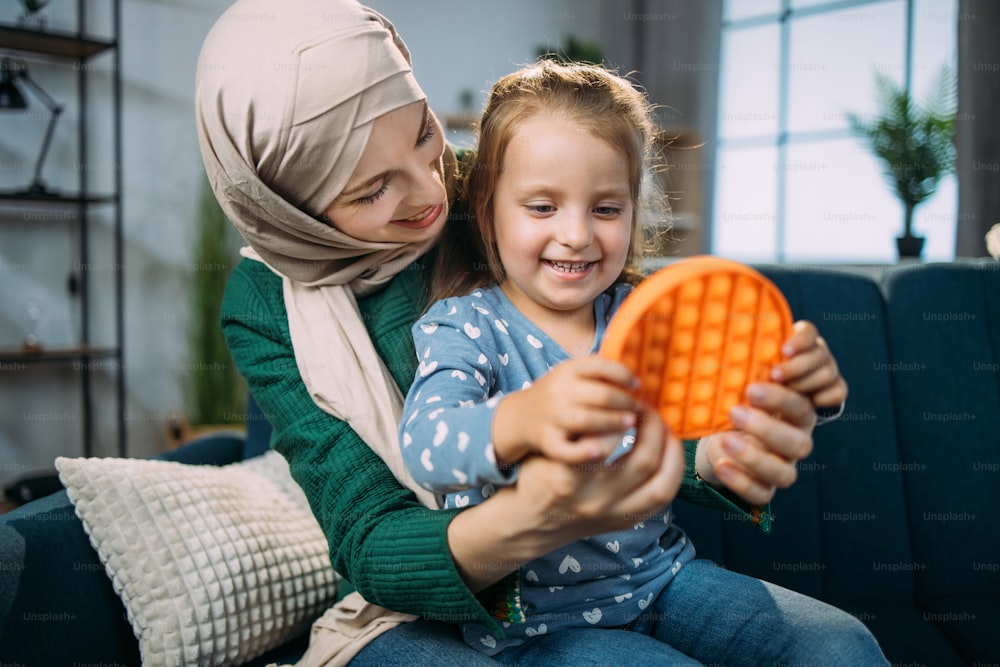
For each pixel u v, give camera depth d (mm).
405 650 731
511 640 748
